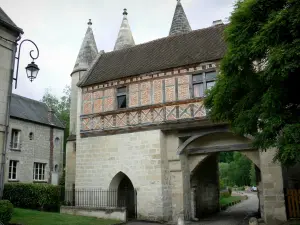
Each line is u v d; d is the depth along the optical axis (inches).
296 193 515.5
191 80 603.5
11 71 473.4
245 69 332.8
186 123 586.6
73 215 589.9
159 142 609.6
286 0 301.7
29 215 516.1
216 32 676.7
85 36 890.1
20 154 955.3
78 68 834.2
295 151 262.5
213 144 627.8
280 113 296.2
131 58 729.6
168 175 620.7
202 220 642.2
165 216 589.0
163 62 650.8
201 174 751.1
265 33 285.4
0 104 450.9
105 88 690.2
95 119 688.4
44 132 1069.8
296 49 261.1
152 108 624.4
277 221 512.1
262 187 548.7
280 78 279.4
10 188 668.1
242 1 347.9
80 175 687.1
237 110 345.4
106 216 588.4
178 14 904.3
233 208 909.2
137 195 615.5
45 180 1039.6
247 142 595.2
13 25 475.2
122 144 647.8
